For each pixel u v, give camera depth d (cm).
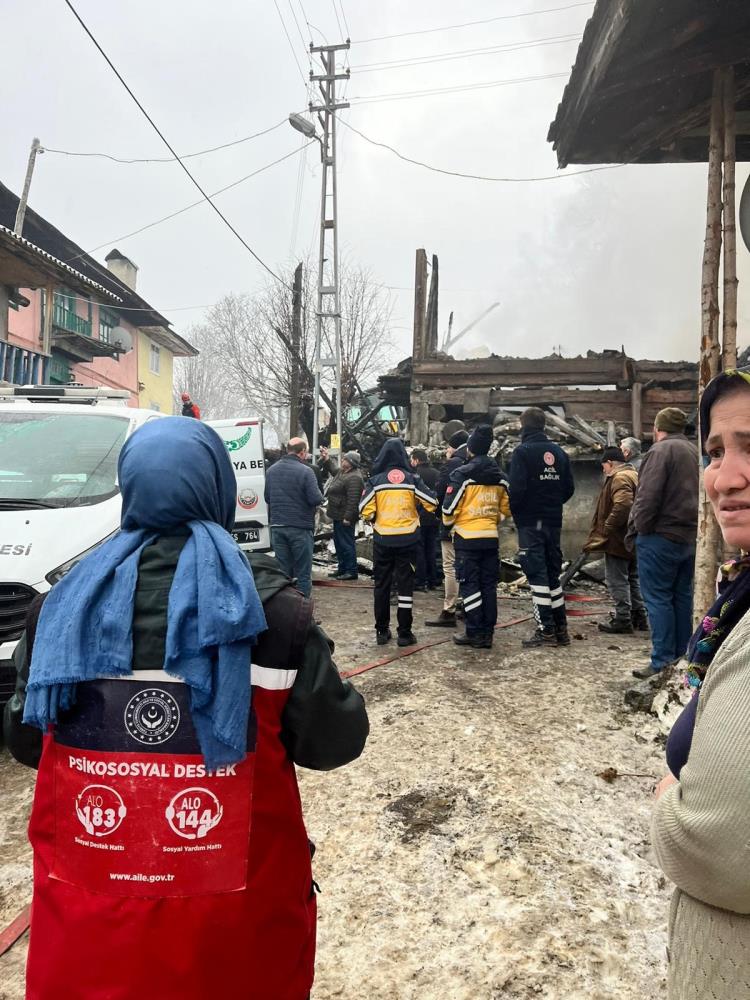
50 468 446
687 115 469
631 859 272
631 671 502
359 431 1761
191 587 121
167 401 3166
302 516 710
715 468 108
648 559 462
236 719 115
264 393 2498
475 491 572
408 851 281
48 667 118
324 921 243
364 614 750
